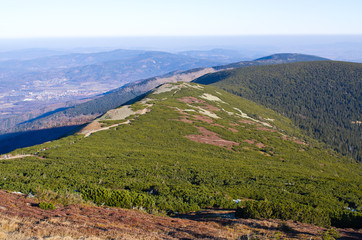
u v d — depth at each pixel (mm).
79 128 86188
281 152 77000
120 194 25297
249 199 34438
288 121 162125
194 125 87188
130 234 15508
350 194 40719
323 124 169250
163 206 26250
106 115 95625
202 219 22547
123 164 48281
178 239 15555
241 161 60562
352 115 182375
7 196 21672
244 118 117500
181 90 145750
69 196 23859
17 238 12461
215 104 127625
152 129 79000
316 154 86500
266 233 18234
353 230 21750
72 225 15727
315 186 43938
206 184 39750
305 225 21469
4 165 44062
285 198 35062
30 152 55562
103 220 18031
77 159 49906
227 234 17266
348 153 131000
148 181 39188
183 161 54031
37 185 29438
